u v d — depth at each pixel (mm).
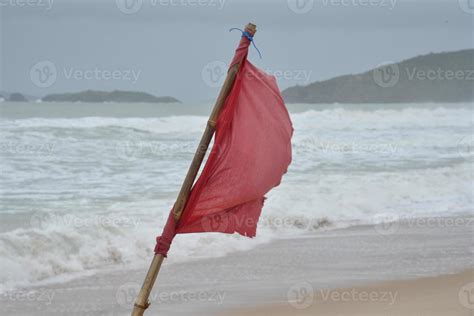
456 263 11734
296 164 23922
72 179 19328
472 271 11109
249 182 4430
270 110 4520
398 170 22891
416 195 19438
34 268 11234
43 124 30781
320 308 9039
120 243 12711
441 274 10922
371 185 19562
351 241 13961
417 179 20844
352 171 22375
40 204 15812
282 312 8883
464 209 17938
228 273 11289
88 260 12008
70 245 12242
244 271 11422
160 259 4484
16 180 18922
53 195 16969
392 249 13055
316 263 11945
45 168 20938
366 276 10883
